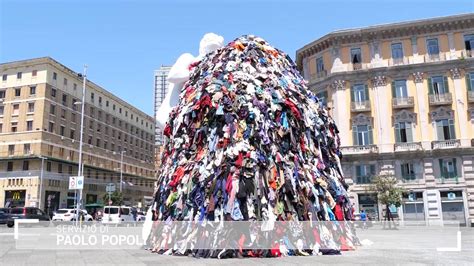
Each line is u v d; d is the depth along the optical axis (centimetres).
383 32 3494
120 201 5450
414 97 3369
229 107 809
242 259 670
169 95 1090
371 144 3394
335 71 3581
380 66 3475
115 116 6481
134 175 6875
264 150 779
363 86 3503
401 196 2944
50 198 4738
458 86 3288
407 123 3359
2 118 4888
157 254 770
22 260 713
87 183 5494
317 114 948
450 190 3156
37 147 4684
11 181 4666
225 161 757
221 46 1108
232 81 855
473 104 3244
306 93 983
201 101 852
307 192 789
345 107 3509
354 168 3403
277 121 826
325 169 895
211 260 661
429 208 3178
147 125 7706
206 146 811
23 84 4900
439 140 3256
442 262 667
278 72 939
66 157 5125
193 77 995
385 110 3406
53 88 4994
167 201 830
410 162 3291
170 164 884
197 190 771
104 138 6097
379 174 3300
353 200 3350
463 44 3350
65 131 5169
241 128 786
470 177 3119
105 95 6203
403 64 3425
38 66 4903
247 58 919
